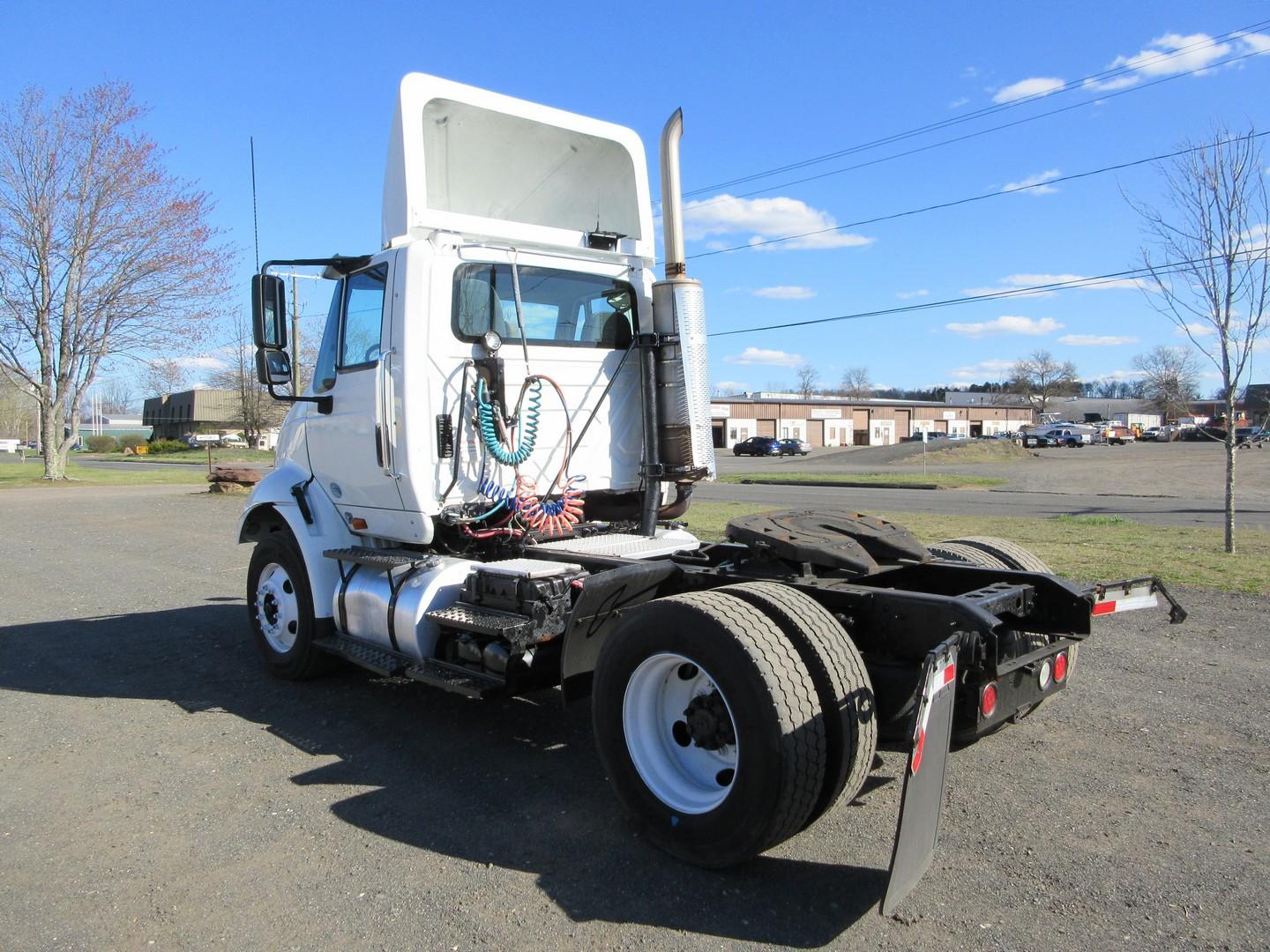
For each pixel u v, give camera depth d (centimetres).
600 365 546
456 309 489
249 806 401
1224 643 620
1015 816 371
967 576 427
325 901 318
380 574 512
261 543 612
